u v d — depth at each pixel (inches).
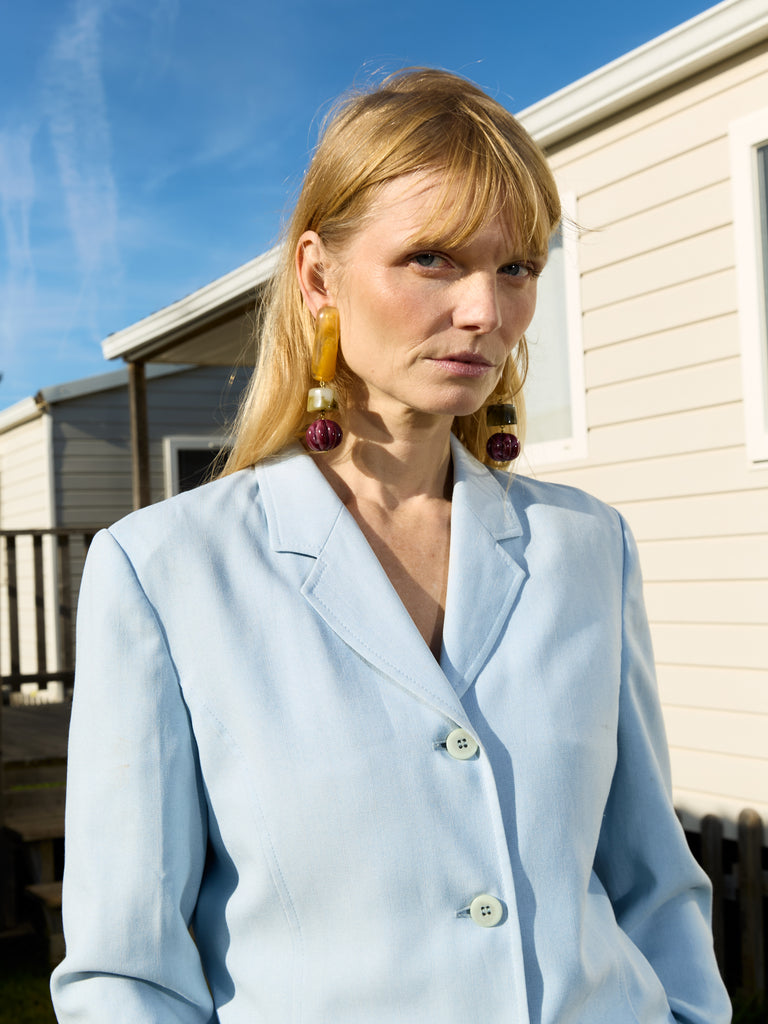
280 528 46.1
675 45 168.1
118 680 42.0
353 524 46.3
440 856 40.1
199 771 43.0
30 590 456.8
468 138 42.0
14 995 170.7
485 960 39.7
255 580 44.0
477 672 44.5
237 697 41.4
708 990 49.2
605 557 51.9
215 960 43.5
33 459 458.6
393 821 39.9
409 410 47.6
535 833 42.0
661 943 50.6
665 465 179.9
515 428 57.5
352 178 43.4
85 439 446.9
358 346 44.8
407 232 41.7
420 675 42.4
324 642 42.8
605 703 46.6
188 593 43.0
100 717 42.1
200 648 42.2
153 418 456.4
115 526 45.0
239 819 41.0
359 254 43.6
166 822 41.5
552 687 44.9
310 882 39.9
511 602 46.9
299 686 41.6
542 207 42.9
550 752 43.4
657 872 50.3
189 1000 42.3
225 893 43.4
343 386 49.3
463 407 44.0
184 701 42.4
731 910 170.1
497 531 49.4
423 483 50.3
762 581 166.4
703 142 171.8
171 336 337.1
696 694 175.9
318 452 49.9
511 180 41.9
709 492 173.5
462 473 51.3
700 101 171.9
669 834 50.2
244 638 42.4
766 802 165.8
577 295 193.6
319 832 39.7
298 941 40.6
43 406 435.5
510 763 42.7
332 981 39.7
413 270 42.6
